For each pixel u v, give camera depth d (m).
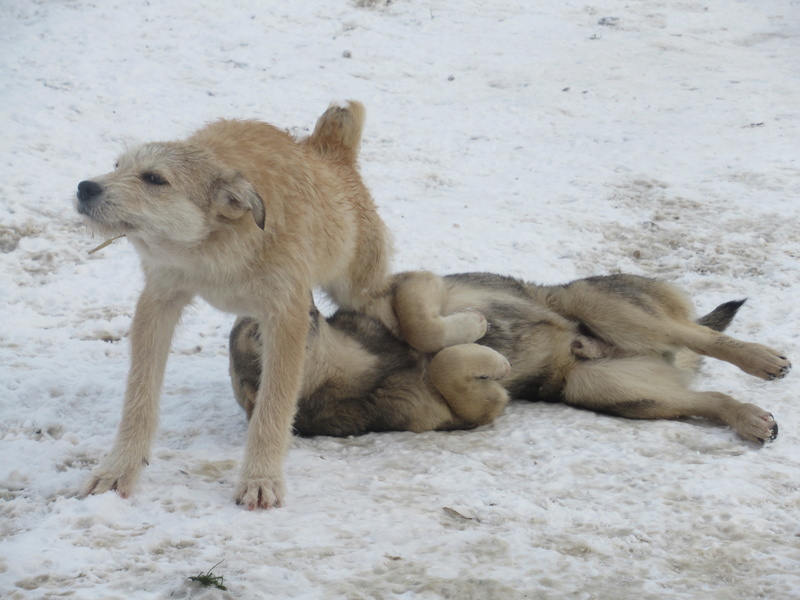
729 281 15.83
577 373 11.32
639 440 9.80
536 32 32.75
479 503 8.06
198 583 6.18
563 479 8.69
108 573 6.52
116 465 8.25
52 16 28.59
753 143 22.84
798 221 18.22
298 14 31.48
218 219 8.26
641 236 17.95
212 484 8.57
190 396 11.35
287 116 23.56
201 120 22.58
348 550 7.02
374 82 26.81
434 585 6.38
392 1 34.16
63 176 18.84
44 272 15.63
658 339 11.41
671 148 22.62
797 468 8.94
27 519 7.61
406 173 20.80
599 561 6.98
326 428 10.49
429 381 10.48
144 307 8.73
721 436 10.02
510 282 12.20
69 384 11.26
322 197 9.67
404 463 9.27
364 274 10.84
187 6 30.64
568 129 24.08
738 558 7.05
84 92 23.28
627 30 33.62
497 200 19.48
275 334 8.58
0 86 23.14
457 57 29.66
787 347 12.61
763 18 35.44
